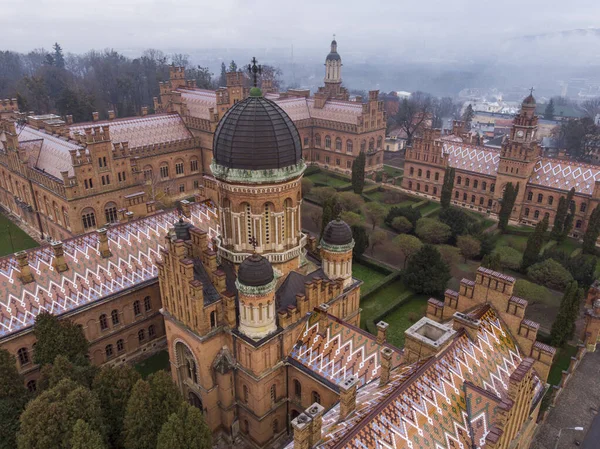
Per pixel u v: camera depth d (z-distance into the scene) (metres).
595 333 61.88
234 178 47.38
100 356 62.16
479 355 40.50
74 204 90.69
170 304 50.25
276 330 47.47
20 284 56.00
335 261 54.47
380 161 161.62
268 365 47.78
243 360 47.97
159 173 121.75
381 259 96.50
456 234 100.38
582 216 104.31
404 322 74.75
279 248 51.62
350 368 45.53
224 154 48.09
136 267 64.81
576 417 52.62
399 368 40.88
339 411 38.28
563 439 49.81
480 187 120.69
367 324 73.00
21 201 108.62
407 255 89.12
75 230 92.44
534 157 109.75
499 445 33.69
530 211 112.25
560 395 55.59
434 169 127.81
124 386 44.44
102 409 43.50
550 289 83.50
